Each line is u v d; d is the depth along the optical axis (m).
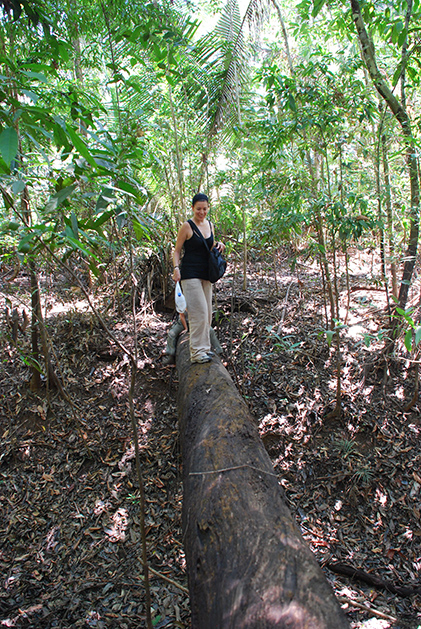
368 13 3.62
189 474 2.09
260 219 4.63
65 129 1.22
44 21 2.40
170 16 3.00
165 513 3.10
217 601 1.39
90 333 4.40
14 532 2.97
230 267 6.27
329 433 3.58
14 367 4.07
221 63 4.22
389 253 4.32
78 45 5.48
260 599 1.30
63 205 1.56
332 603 1.26
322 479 3.31
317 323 4.59
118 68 2.11
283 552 1.47
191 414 2.62
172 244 4.94
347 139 3.49
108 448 3.52
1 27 2.82
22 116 1.27
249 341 4.42
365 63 3.55
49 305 4.66
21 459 3.44
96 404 3.84
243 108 4.23
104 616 2.49
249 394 3.84
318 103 3.23
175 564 2.78
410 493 3.19
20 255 1.61
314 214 3.52
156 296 5.14
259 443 2.23
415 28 3.36
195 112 4.61
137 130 2.13
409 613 2.51
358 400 3.78
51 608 2.54
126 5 2.96
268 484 1.91
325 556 2.83
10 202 1.50
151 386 4.00
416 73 3.58
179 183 4.76
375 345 4.18
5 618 2.48
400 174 4.10
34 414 3.72
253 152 4.50
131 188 1.58
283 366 4.10
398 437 3.53
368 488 3.22
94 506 3.14
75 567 2.78
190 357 3.37
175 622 2.43
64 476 3.34
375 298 4.94
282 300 5.11
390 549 2.88
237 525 1.63
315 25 4.29
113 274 4.94
